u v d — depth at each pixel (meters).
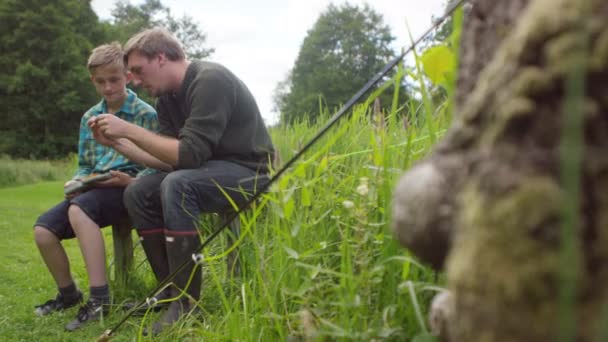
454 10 1.21
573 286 0.48
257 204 2.90
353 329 1.44
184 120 3.30
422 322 1.21
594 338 0.53
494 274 0.59
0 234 6.11
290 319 1.79
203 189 2.81
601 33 0.58
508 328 0.58
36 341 2.71
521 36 0.66
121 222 3.50
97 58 3.56
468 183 0.68
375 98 1.92
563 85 0.60
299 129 3.99
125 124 2.97
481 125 0.70
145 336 2.47
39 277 4.07
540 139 0.60
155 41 3.08
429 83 1.65
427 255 0.78
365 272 1.46
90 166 3.78
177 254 2.67
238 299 2.03
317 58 39.81
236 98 3.04
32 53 34.31
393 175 1.65
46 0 34.94
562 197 0.56
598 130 0.57
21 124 34.50
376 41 39.38
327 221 2.07
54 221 3.23
